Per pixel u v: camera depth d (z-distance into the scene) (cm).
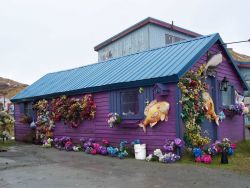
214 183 827
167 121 1172
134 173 961
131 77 1305
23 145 1802
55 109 1692
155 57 1395
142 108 1250
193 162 1105
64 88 1680
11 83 5709
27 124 1991
